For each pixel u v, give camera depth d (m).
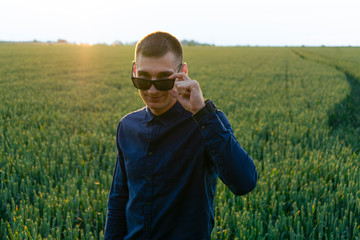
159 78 1.43
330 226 3.15
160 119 1.52
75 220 3.39
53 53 48.06
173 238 1.54
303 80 18.33
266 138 7.18
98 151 5.91
